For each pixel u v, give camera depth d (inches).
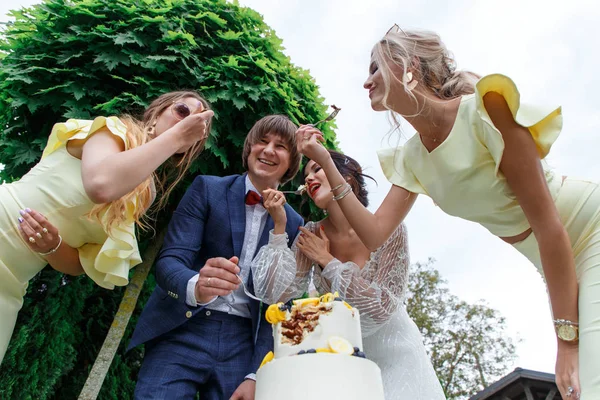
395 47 80.9
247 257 104.9
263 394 60.4
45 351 133.9
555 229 64.6
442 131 80.3
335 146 187.2
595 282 62.2
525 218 72.9
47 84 151.2
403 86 79.9
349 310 69.1
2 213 72.1
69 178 75.6
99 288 162.2
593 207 67.6
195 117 78.0
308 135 95.3
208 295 82.1
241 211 106.6
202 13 169.0
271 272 99.1
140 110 148.6
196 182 108.6
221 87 158.4
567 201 69.2
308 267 115.2
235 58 163.5
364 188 124.2
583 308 61.6
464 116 76.0
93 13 160.2
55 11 165.0
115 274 81.4
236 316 99.3
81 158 77.0
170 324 92.7
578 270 67.0
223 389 91.7
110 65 149.3
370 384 59.1
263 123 115.0
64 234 76.7
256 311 99.7
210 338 94.3
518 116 68.5
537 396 419.5
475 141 73.4
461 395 707.4
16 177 151.7
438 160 79.0
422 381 102.1
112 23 157.9
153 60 153.3
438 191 83.4
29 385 127.0
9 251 72.2
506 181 71.7
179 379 89.2
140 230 152.7
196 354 91.8
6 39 168.1
